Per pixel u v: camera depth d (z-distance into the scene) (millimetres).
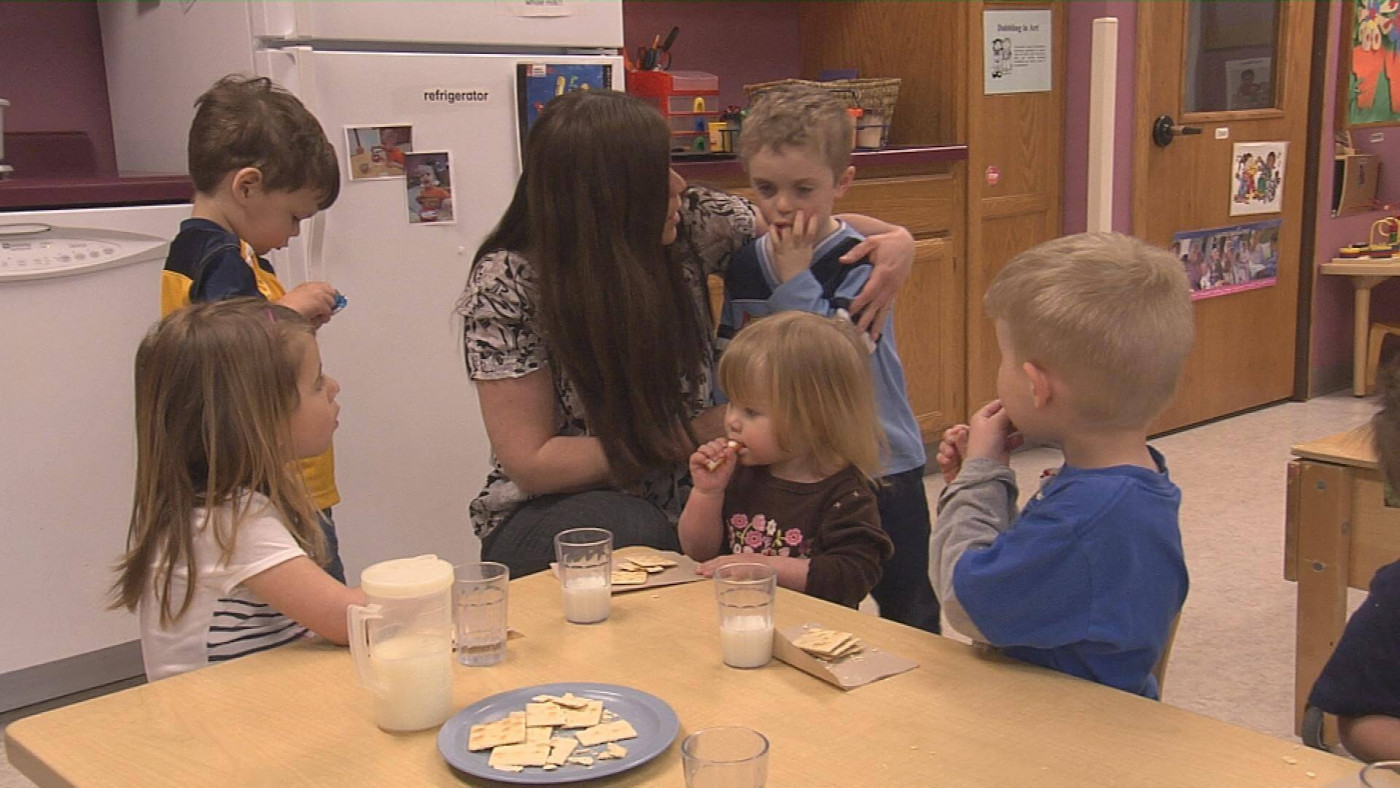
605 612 1274
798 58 4441
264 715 1051
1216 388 4832
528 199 1689
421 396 2604
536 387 1704
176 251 1886
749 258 1923
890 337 1928
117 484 2420
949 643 1179
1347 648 1267
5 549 2297
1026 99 4203
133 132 2971
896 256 1857
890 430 1896
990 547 1155
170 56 2730
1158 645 1147
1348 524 1930
